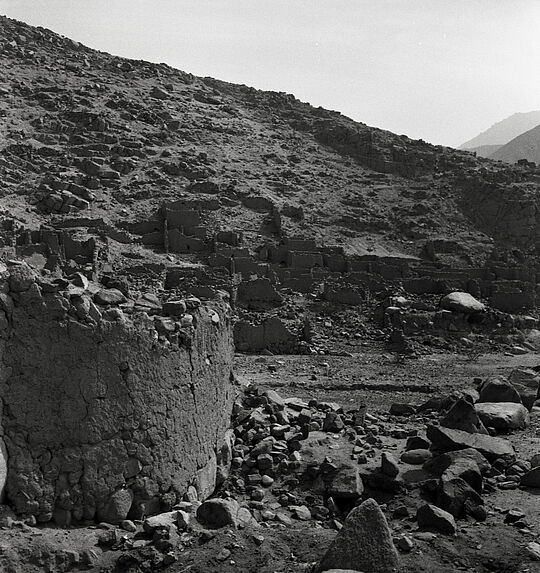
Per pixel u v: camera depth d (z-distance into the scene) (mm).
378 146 53562
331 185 46812
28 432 8430
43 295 8578
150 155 45688
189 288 27656
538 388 15523
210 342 10992
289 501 10430
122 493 8891
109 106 51750
